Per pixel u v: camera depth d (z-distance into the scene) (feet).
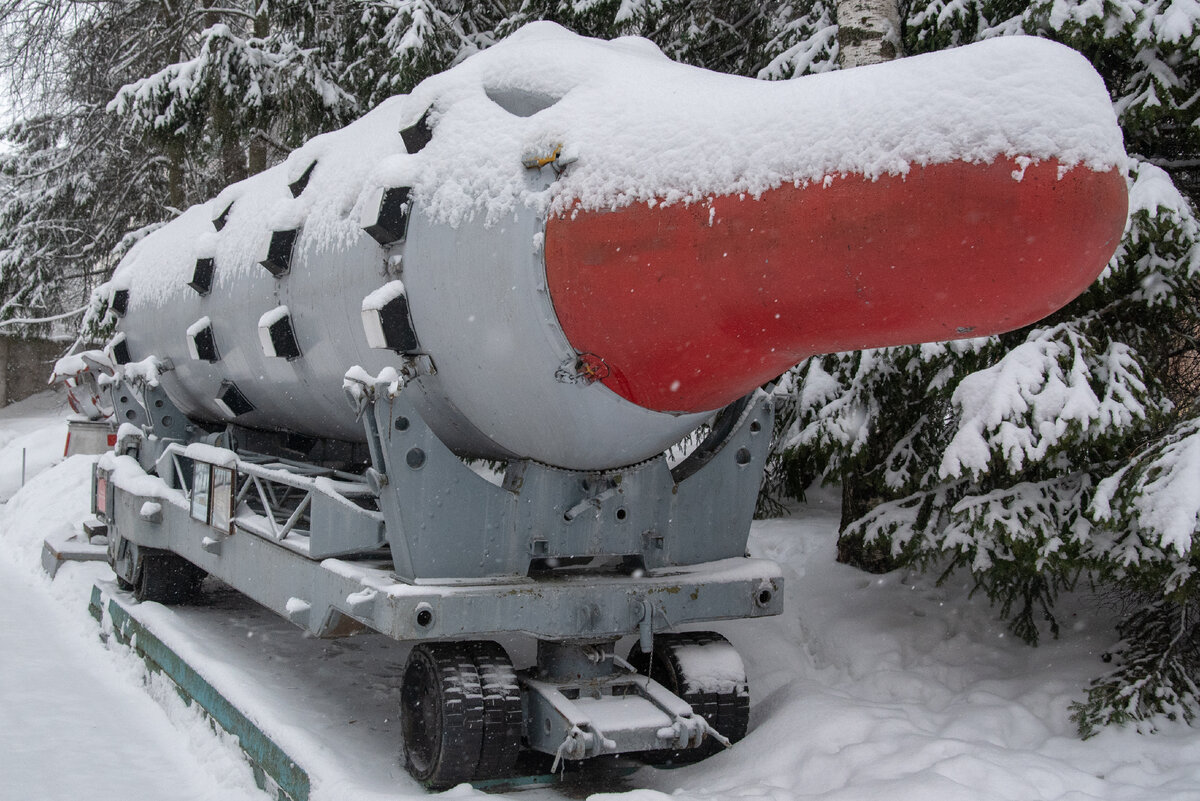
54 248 67.67
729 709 15.05
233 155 52.03
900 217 9.80
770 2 33.60
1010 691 16.56
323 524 14.06
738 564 15.08
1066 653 17.58
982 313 10.02
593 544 14.17
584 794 13.85
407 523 12.82
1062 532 16.44
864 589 20.84
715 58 35.12
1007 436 15.97
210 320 21.07
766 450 15.64
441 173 13.82
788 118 10.89
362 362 15.65
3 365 83.97
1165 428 16.66
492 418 14.07
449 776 12.97
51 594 29.86
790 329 11.49
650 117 12.30
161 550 23.98
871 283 10.26
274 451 23.25
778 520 26.61
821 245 10.40
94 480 27.40
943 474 16.37
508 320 12.83
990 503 16.72
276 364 18.49
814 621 19.88
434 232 13.65
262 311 18.44
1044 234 9.22
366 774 13.28
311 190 17.21
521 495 13.70
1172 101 17.10
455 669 13.16
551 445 13.67
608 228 12.09
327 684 18.51
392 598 12.20
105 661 22.54
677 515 14.84
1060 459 17.13
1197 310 18.07
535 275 12.56
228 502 17.61
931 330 10.56
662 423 13.58
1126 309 17.76
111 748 16.81
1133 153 19.03
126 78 53.88
